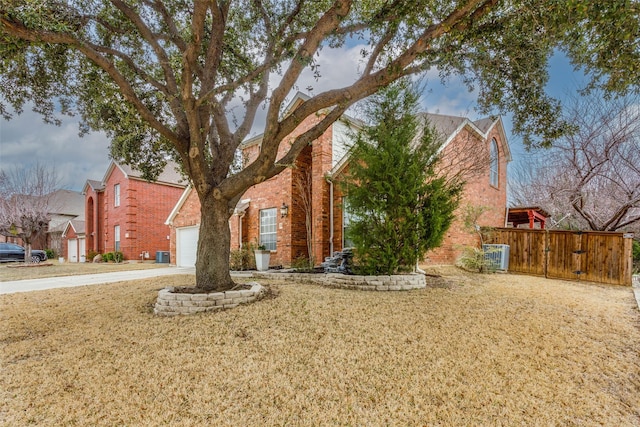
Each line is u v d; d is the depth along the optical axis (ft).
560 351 13.26
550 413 9.53
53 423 9.12
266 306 19.12
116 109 22.81
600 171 39.06
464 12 15.03
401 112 26.07
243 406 9.86
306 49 16.44
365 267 26.21
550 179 48.98
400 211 24.75
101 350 13.79
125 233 72.69
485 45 19.02
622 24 12.42
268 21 22.71
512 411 9.59
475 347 13.44
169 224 60.03
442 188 25.96
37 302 23.40
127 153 27.20
